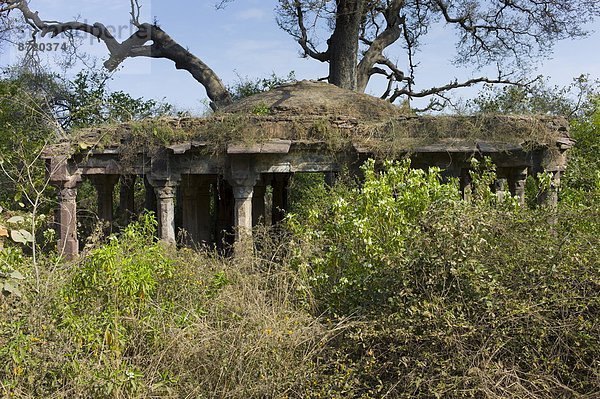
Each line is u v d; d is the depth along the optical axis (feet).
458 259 16.06
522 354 15.53
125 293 17.28
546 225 18.31
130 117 38.99
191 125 35.40
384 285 17.26
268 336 15.97
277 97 44.68
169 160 35.22
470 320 15.66
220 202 53.52
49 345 15.29
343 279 18.69
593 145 51.65
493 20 77.87
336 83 66.28
